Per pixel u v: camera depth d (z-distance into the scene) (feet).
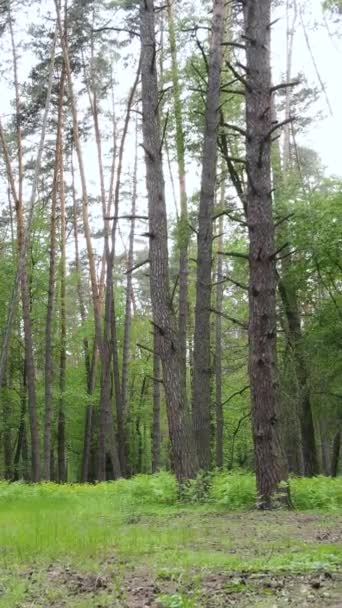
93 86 90.63
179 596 16.30
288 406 65.05
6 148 86.48
